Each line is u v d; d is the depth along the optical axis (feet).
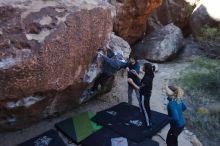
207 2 43.65
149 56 39.78
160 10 46.37
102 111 26.25
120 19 36.99
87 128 23.84
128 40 41.09
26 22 18.93
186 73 34.83
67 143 22.40
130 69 26.03
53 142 21.75
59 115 25.05
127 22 38.14
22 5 19.70
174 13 46.75
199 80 32.71
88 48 22.65
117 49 28.02
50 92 20.58
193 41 44.32
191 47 42.60
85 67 23.04
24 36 18.45
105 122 24.64
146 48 40.91
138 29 41.16
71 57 20.75
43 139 21.98
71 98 24.06
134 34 41.09
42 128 23.54
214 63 37.58
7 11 18.69
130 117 25.71
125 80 32.48
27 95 19.36
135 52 41.75
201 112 27.78
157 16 46.34
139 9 37.58
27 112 21.12
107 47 26.21
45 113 23.25
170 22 46.60
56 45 19.39
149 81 23.26
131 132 23.61
